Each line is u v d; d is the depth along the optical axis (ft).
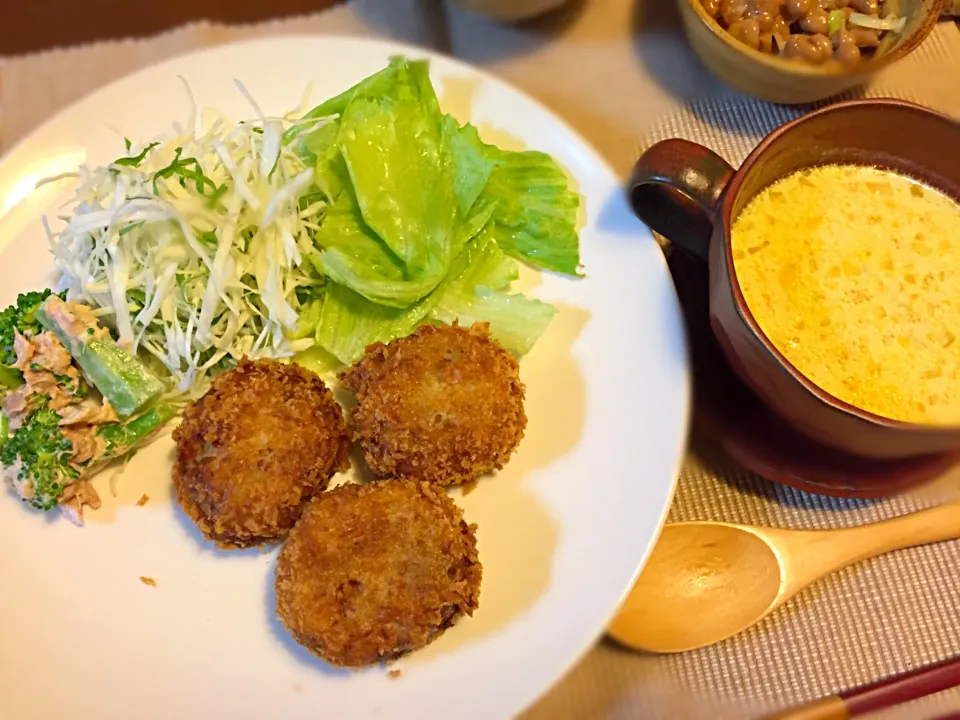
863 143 0.78
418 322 0.88
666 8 1.08
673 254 0.89
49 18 1.10
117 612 0.74
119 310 0.84
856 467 0.74
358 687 0.70
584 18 1.08
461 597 0.70
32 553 0.76
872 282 0.76
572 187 0.89
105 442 0.78
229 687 0.71
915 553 0.79
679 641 0.75
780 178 0.79
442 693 0.70
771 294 0.75
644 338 0.81
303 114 0.93
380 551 0.71
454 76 0.94
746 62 0.92
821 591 0.78
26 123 1.04
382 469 0.79
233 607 0.74
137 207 0.83
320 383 0.83
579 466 0.78
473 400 0.77
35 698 0.70
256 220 0.87
